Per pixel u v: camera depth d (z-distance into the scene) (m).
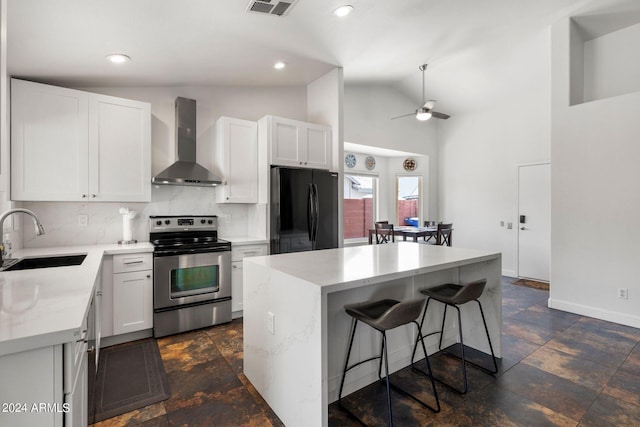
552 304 4.03
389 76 5.31
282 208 3.64
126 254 2.91
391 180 7.20
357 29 3.12
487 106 6.07
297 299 1.78
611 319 3.56
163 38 2.53
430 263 2.25
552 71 3.92
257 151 3.93
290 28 2.78
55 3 1.87
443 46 4.09
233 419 1.93
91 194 2.97
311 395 1.67
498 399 2.12
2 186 1.50
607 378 2.38
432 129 6.90
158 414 1.96
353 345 2.22
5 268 2.01
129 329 2.93
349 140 5.64
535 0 3.25
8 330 0.94
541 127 5.39
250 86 4.18
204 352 2.78
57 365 0.97
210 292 3.34
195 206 3.84
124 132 3.13
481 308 2.58
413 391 2.22
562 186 3.91
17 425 0.93
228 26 2.53
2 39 1.44
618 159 3.50
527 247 5.58
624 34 3.76
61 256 2.50
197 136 3.84
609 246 3.58
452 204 6.72
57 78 2.93
